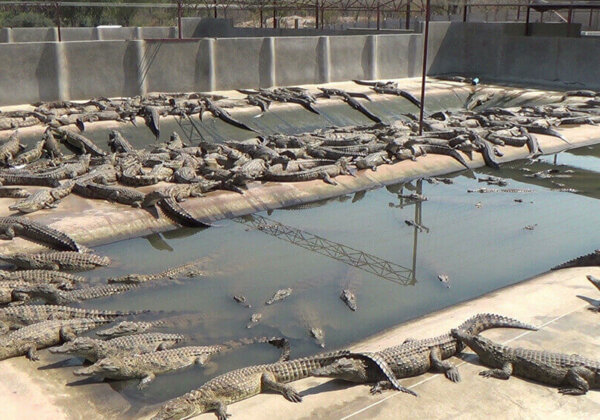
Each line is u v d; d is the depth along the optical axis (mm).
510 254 15609
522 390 8781
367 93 34844
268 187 19844
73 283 13695
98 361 9680
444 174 23297
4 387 9469
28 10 61781
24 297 12570
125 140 24812
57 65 28094
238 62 33438
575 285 12445
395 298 13195
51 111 26031
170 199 17562
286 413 8398
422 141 24719
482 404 8461
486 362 9422
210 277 14312
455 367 9250
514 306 11594
